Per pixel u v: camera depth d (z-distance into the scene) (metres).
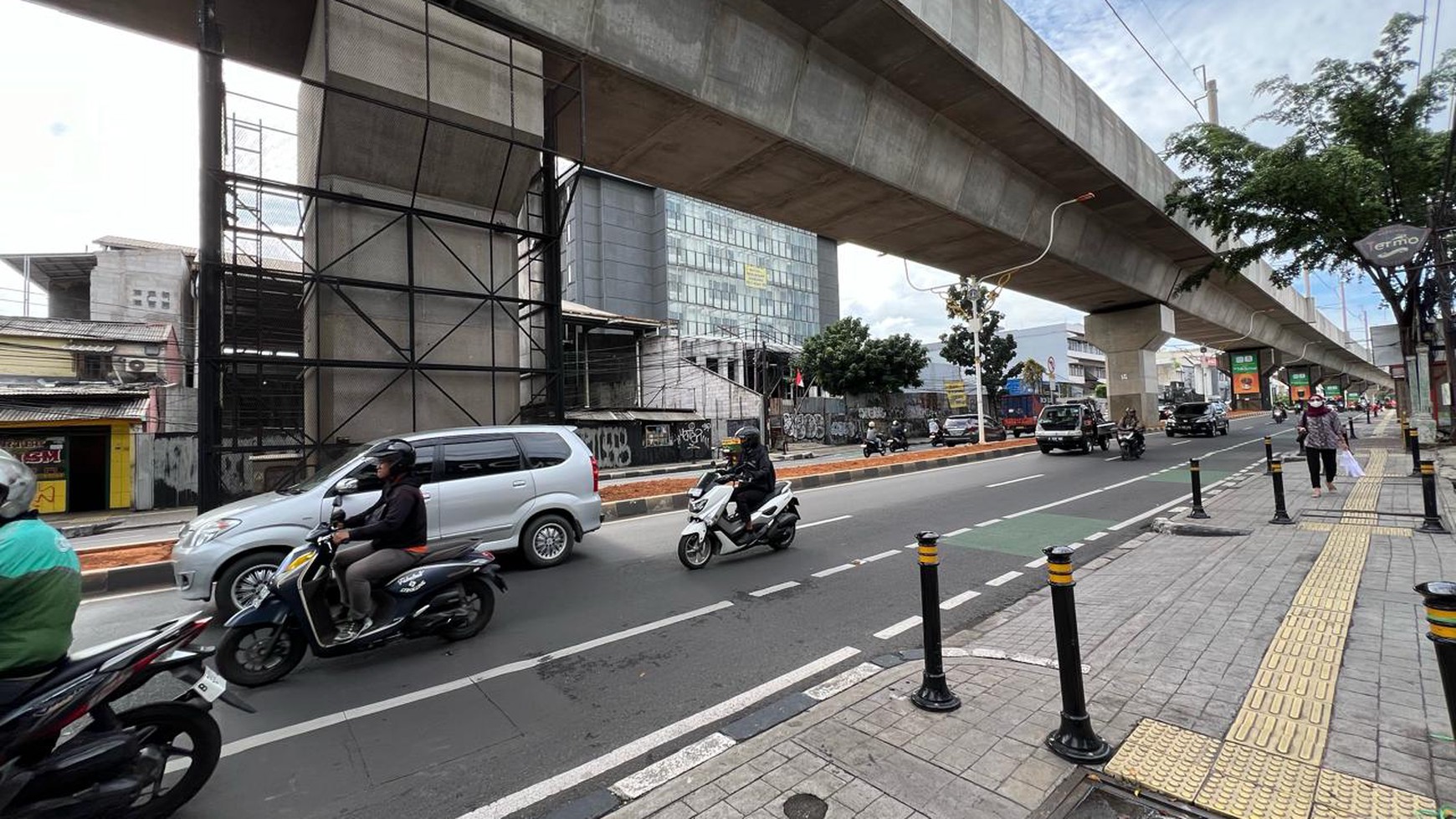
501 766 3.05
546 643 4.74
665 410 30.31
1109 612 4.84
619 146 13.42
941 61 13.32
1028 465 17.73
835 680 3.80
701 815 2.49
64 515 17.55
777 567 6.87
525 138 10.27
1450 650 2.21
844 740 3.01
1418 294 17.31
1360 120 16.27
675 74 11.13
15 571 2.42
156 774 2.68
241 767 3.10
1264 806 2.41
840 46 12.84
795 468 18.31
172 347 22.02
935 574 3.39
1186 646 4.04
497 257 10.83
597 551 7.97
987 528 8.74
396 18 9.19
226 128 10.00
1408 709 3.10
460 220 10.23
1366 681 3.42
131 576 6.96
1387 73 15.79
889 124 14.60
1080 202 21.17
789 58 12.43
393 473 4.67
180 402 21.92
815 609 5.37
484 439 7.04
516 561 7.46
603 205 58.38
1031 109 15.14
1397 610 4.50
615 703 3.71
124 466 18.55
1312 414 10.14
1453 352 15.04
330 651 4.20
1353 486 10.62
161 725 2.75
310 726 3.52
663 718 3.50
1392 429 26.77
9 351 19.53
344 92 8.50
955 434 35.41
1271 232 19.06
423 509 4.70
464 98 9.72
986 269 23.92
